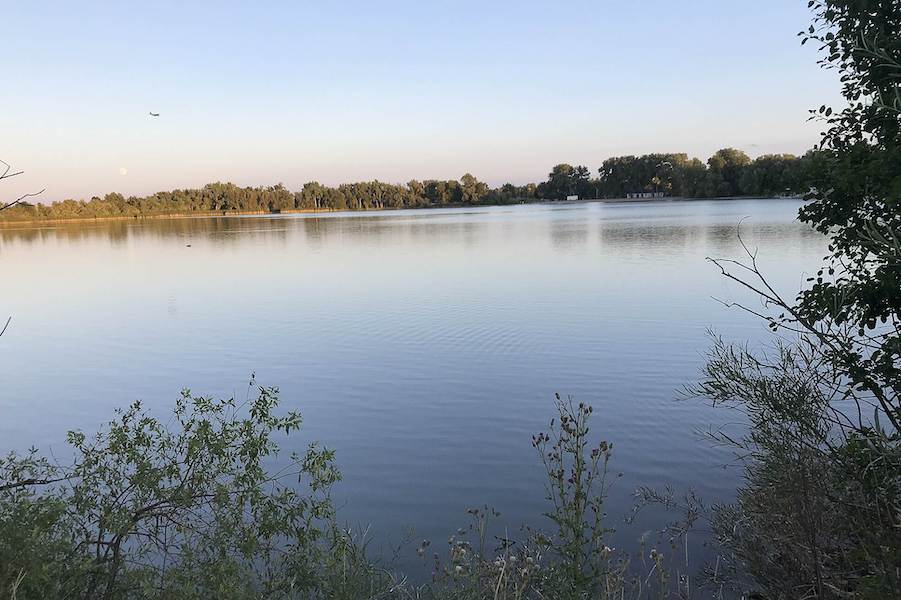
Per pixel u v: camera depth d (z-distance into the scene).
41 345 17.42
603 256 35.16
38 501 3.58
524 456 8.62
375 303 22.20
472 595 4.23
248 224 111.56
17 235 92.06
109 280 32.94
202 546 4.06
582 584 3.88
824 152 4.75
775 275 24.23
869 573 3.87
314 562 4.55
